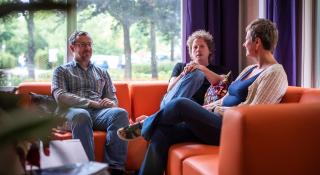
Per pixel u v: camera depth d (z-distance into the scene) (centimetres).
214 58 361
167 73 376
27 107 80
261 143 140
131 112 324
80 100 280
